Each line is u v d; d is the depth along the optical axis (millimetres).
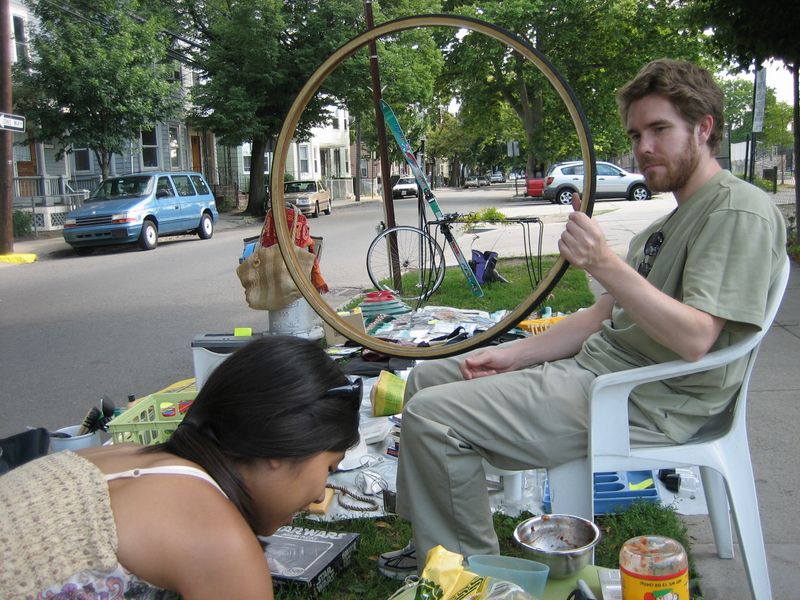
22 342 6449
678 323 1780
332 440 1167
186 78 26078
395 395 3615
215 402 1147
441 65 24609
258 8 20391
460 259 7168
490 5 26500
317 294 2719
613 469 1972
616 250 9820
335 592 2266
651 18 26531
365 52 21281
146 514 1051
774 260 1903
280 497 1174
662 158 2010
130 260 12523
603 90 27594
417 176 7230
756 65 8289
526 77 27609
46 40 16078
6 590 994
